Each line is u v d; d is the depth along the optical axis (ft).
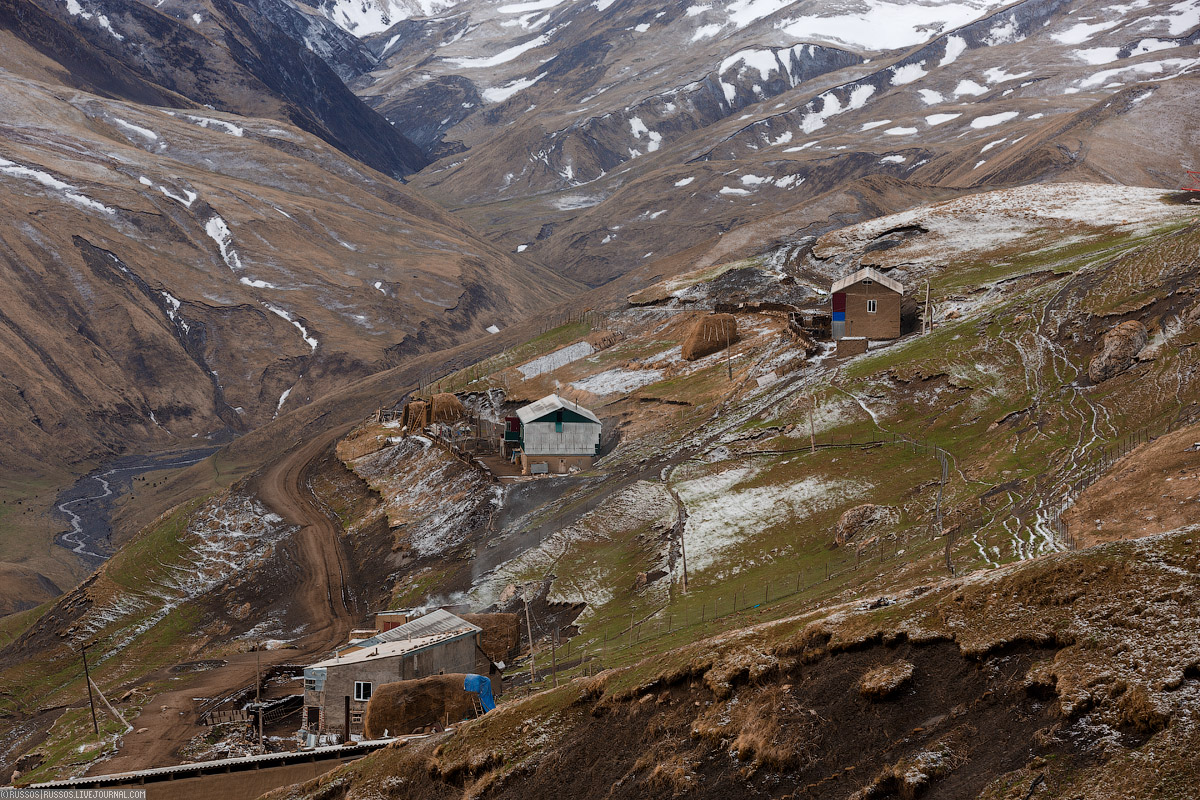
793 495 271.49
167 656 333.21
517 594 271.49
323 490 464.24
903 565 191.72
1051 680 80.69
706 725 98.37
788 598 199.62
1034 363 306.76
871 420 310.04
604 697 111.24
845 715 90.12
